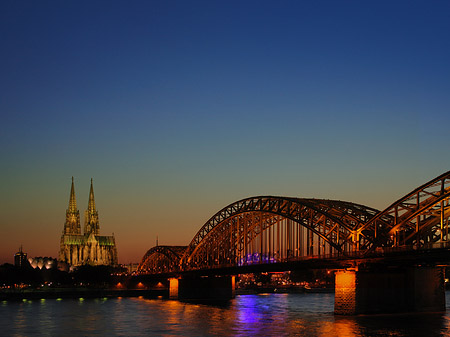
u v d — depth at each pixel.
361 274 131.62
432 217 126.44
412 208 126.62
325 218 147.38
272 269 163.38
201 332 121.81
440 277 137.88
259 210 179.38
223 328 127.00
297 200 159.00
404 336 102.44
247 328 125.44
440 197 115.38
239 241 199.50
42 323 146.25
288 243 162.75
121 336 118.88
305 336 108.31
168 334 120.38
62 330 130.38
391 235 129.38
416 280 134.88
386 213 129.62
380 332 106.88
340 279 135.00
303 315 152.75
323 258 139.00
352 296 131.50
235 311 173.75
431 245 113.75
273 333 115.06
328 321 127.12
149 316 161.62
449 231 125.69
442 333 104.94
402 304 133.00
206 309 184.62
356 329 111.00
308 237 152.38
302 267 147.75
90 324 142.62
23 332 127.25
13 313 178.25
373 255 123.56
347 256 131.62
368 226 134.75
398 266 131.50
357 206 153.38
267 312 166.88
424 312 134.75
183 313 169.50
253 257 187.75
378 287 132.00
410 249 117.56
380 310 131.50
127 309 192.00
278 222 174.00
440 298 137.25
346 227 138.75
